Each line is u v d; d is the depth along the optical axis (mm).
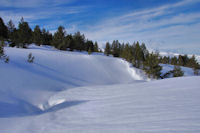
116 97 5238
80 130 2619
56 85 10359
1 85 6938
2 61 10102
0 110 4812
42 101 7145
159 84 6566
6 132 3086
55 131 2826
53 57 19234
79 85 12695
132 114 2980
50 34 52781
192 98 3498
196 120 2109
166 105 3201
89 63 22844
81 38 51062
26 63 12633
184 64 65188
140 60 30109
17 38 24797
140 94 4969
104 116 3256
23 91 7434
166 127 2021
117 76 21766
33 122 3682
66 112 4297
